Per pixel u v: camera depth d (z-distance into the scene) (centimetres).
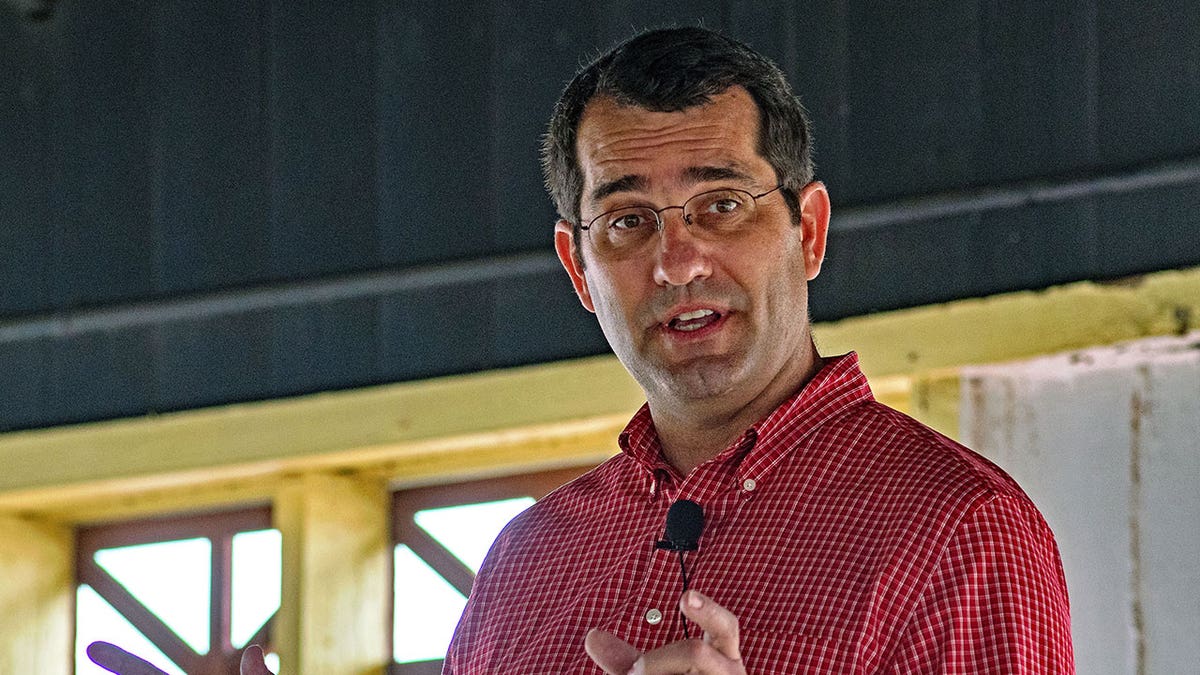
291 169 1516
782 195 651
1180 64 1205
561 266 1395
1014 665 546
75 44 1622
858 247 1289
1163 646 1134
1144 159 1205
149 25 1595
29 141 1625
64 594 1606
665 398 638
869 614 561
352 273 1473
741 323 628
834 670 555
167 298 1541
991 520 569
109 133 1596
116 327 1561
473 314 1422
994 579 560
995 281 1238
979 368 1230
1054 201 1230
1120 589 1157
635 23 1398
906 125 1291
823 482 604
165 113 1577
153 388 1537
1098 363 1194
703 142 640
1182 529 1145
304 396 1473
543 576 655
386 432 1433
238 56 1555
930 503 576
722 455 621
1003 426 1217
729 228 635
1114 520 1169
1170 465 1157
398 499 1502
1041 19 1256
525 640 636
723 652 489
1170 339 1163
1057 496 1191
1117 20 1230
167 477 1512
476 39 1461
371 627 1473
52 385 1575
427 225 1453
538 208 1413
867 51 1312
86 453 1547
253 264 1516
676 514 600
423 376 1431
